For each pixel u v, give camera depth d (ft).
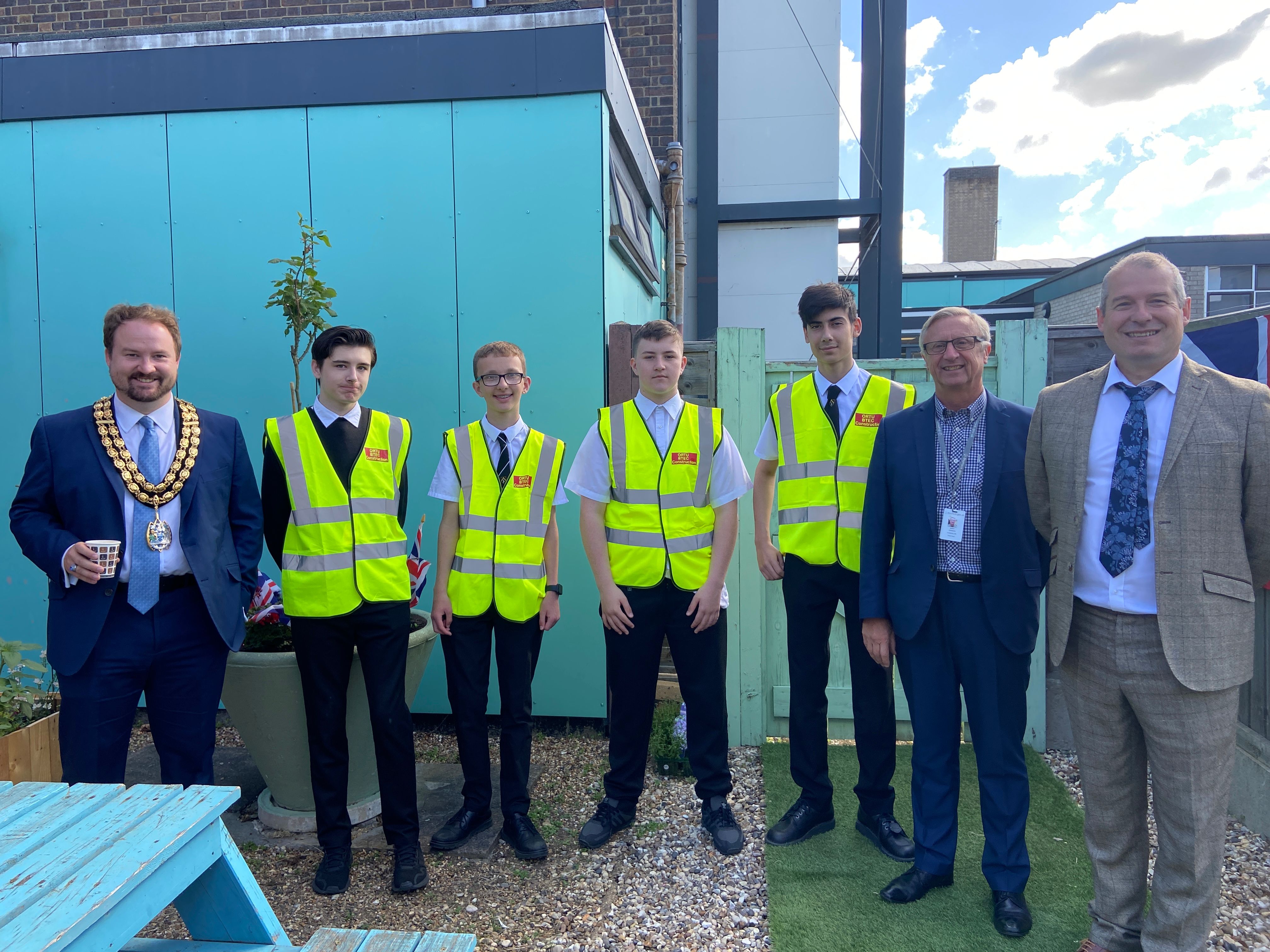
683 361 9.08
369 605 8.39
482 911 7.93
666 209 22.26
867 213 26.03
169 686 7.77
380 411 12.54
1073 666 7.10
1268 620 9.58
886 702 8.92
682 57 26.08
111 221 12.63
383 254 12.44
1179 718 6.40
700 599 8.84
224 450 8.19
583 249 12.16
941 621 7.86
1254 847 9.09
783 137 26.96
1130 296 6.39
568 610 12.37
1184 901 6.51
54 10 18.24
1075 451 6.90
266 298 12.57
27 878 4.33
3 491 12.83
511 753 9.04
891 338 26.13
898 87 25.71
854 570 8.73
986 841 7.77
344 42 12.27
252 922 5.53
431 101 12.27
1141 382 6.63
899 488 8.00
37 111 12.59
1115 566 6.61
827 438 8.94
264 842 9.39
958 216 102.58
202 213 12.55
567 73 11.99
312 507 8.36
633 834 9.44
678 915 7.84
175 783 7.90
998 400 7.79
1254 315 10.07
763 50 26.89
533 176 12.18
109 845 4.69
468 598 8.90
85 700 7.35
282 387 12.64
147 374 7.36
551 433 12.37
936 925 7.57
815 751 9.21
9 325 12.79
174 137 12.51
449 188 12.32
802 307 8.89
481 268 12.34
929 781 8.00
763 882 8.39
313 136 12.41
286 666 8.87
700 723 9.26
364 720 9.48
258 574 8.57
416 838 8.54
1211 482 6.25
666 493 8.94
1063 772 11.22
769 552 9.66
